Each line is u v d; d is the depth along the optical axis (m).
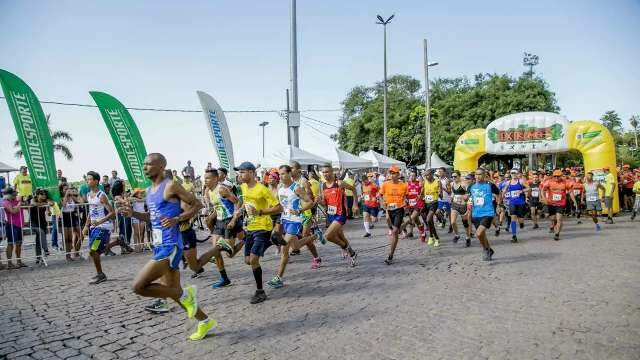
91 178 7.30
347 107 47.75
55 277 7.59
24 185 13.36
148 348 4.24
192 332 4.66
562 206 10.50
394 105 40.47
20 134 9.20
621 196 18.05
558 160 37.31
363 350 4.05
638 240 10.10
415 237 11.65
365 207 12.02
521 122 17.14
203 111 13.59
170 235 4.25
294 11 17.88
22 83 9.30
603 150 15.80
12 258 8.51
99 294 6.35
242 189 5.91
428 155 23.11
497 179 14.45
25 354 4.14
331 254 9.22
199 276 7.32
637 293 5.68
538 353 3.87
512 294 5.79
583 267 7.33
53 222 10.77
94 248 6.95
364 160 20.88
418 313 5.09
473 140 18.12
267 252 9.67
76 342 4.43
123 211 4.95
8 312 5.52
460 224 14.38
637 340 4.11
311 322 4.88
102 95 11.49
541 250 9.14
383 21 26.52
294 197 6.61
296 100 18.25
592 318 4.74
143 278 4.11
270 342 4.31
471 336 4.32
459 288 6.18
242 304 5.64
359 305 5.48
